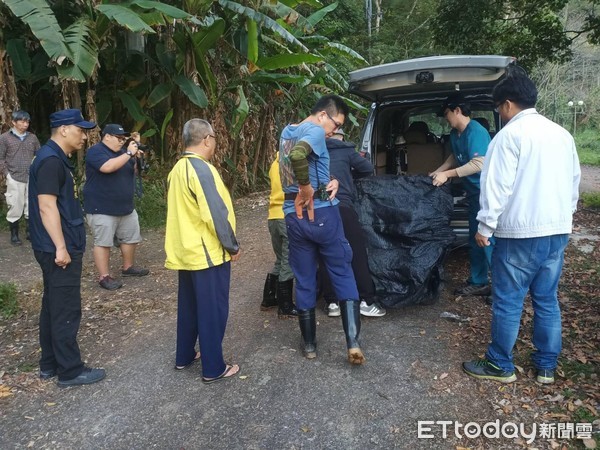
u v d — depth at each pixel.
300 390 3.07
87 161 4.84
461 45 12.95
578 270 5.19
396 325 3.93
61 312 3.12
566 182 2.83
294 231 3.27
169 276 5.44
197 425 2.78
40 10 5.98
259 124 10.84
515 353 3.42
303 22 9.34
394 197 4.10
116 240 5.43
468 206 4.39
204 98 7.80
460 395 2.96
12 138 6.38
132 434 2.73
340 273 3.30
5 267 5.86
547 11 12.74
